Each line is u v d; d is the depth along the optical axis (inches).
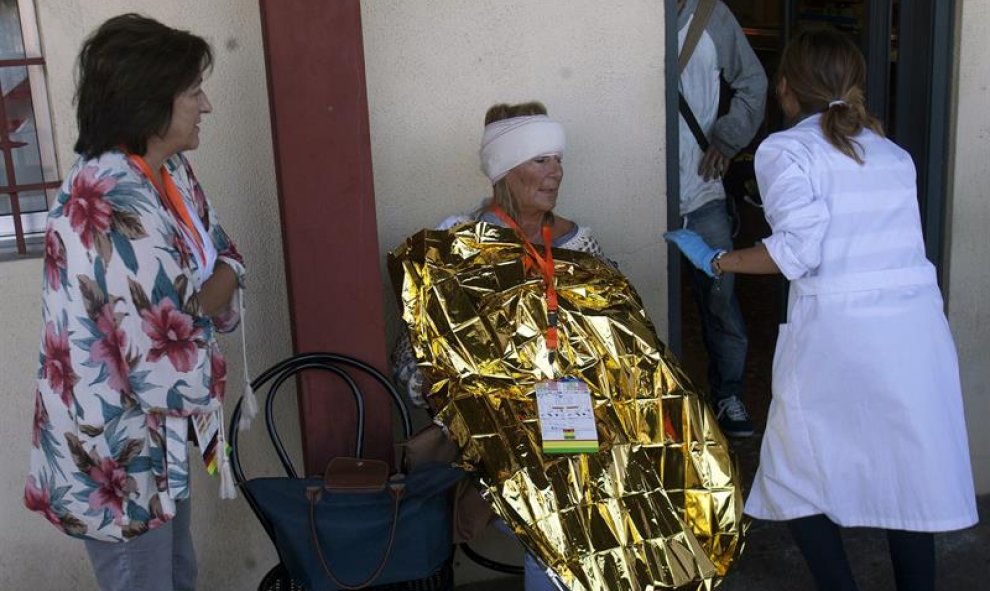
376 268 121.4
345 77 116.7
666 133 143.9
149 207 96.2
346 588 108.4
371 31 133.0
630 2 139.3
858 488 118.8
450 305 119.8
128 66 95.7
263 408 138.0
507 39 136.8
